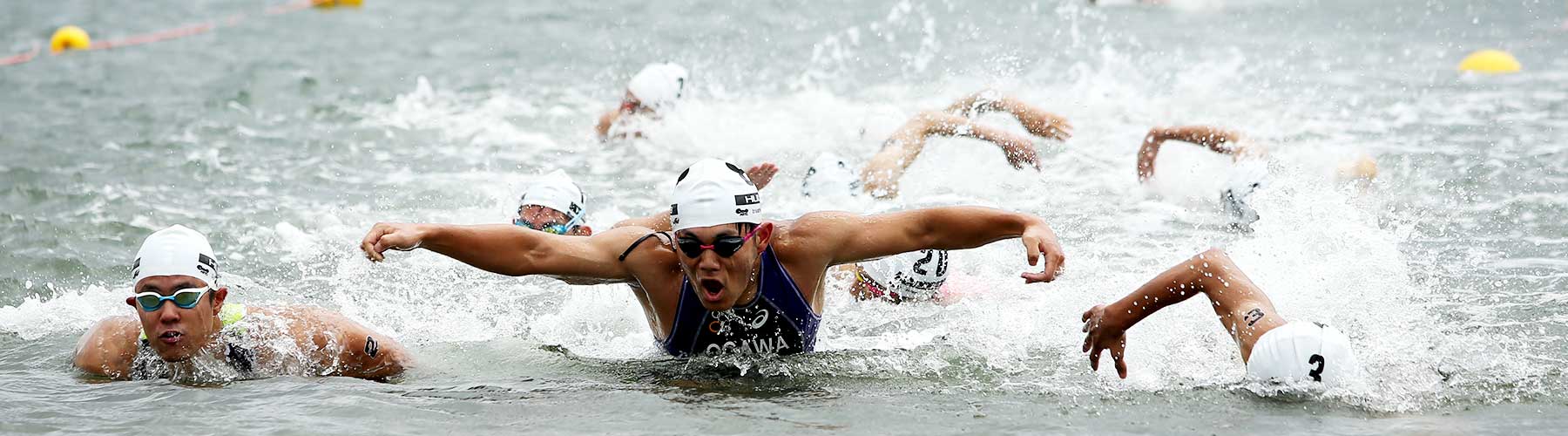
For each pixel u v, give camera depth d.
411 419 18.19
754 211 19.22
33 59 60.00
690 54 60.16
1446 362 20.23
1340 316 22.22
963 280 25.95
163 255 19.69
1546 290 24.17
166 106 47.50
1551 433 17.22
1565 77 50.12
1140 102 45.91
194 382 20.02
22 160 37.75
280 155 39.25
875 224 19.94
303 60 59.69
